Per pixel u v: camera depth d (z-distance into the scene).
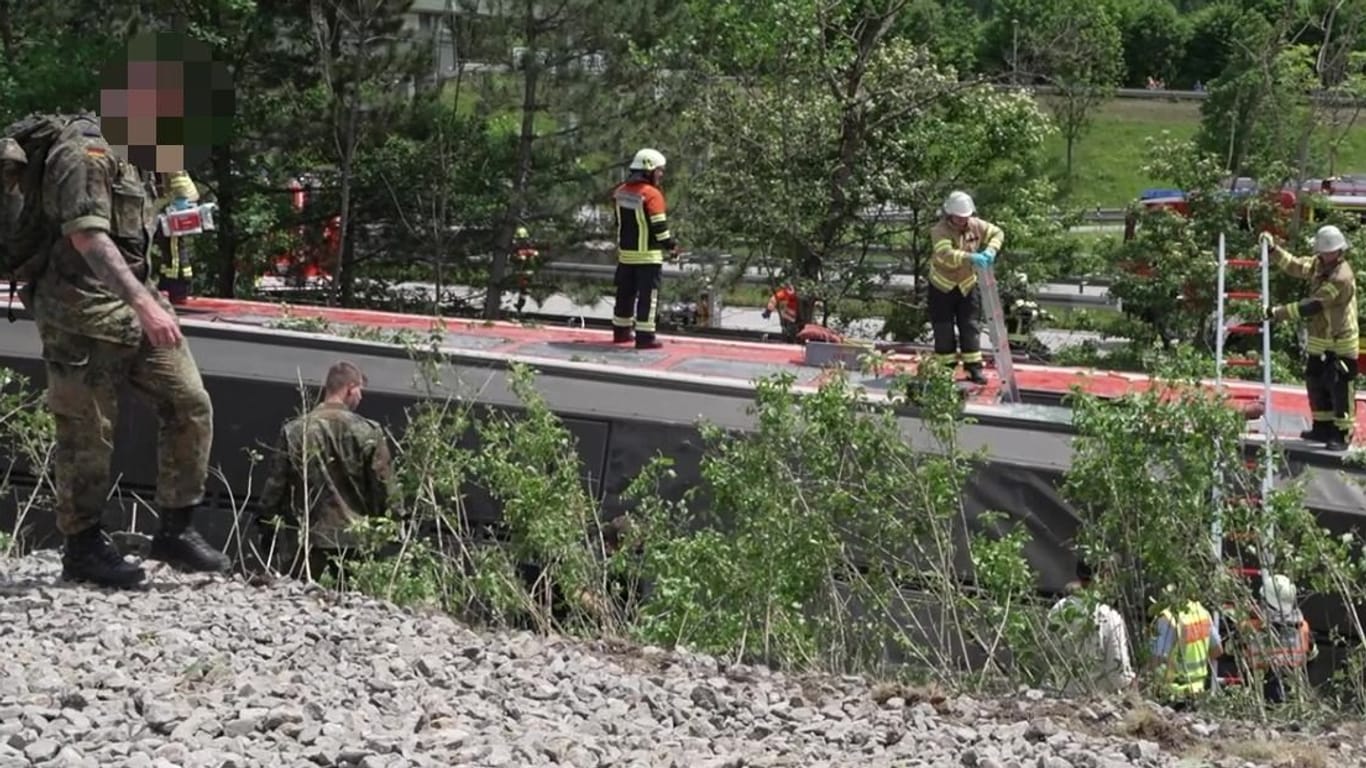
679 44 38.66
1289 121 42.88
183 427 9.73
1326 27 42.41
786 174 38.62
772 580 11.06
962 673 10.84
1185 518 11.52
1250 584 12.63
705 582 11.21
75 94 33.66
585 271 42.22
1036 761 7.21
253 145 37.47
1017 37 45.88
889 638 11.35
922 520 11.80
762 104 38.62
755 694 8.41
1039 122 39.81
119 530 17.16
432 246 40.09
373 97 38.44
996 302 18.94
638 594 12.62
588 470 17.48
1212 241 37.47
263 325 20.41
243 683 7.33
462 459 13.30
